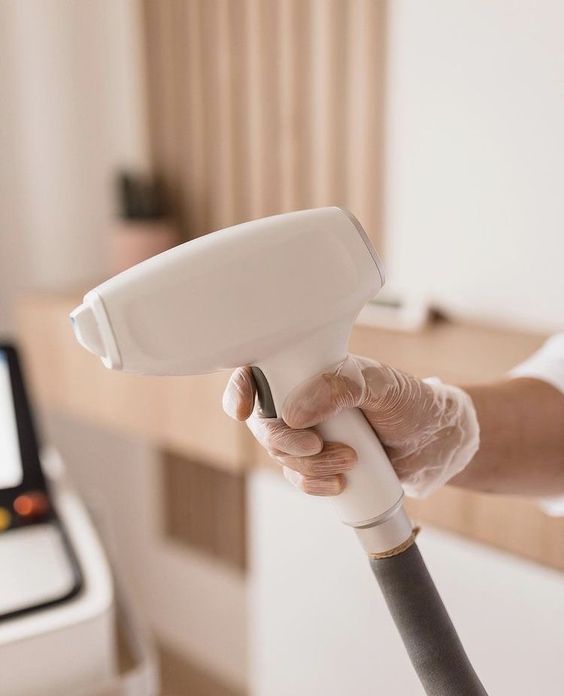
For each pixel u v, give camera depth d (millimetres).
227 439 1188
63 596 861
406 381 542
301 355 456
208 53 1493
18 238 1717
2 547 971
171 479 1824
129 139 1685
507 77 1104
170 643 1952
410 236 1264
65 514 1060
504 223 1149
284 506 1324
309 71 1340
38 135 1648
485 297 1192
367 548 483
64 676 841
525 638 1051
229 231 430
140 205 1564
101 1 1658
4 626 817
